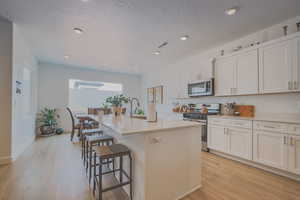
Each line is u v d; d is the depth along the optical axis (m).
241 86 2.83
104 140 2.19
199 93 3.67
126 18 2.30
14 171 2.27
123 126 1.65
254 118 2.41
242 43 3.01
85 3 1.95
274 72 2.35
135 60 4.62
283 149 2.05
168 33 2.80
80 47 3.53
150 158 1.48
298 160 1.92
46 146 3.59
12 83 2.56
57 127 5.18
